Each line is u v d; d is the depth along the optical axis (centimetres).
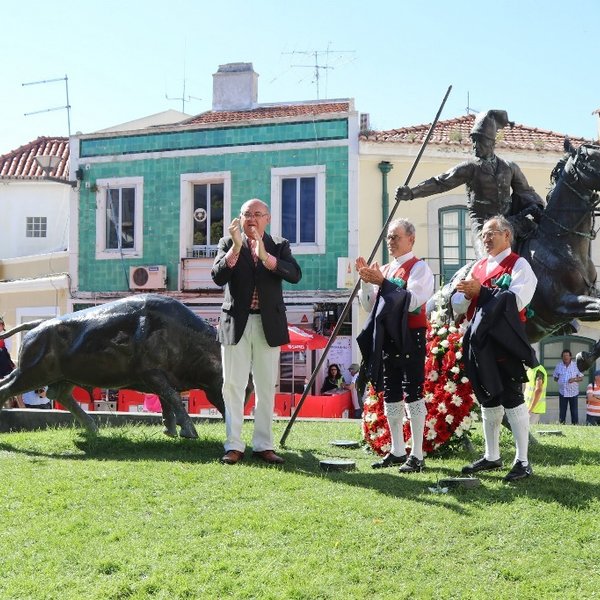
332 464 682
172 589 446
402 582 456
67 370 823
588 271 807
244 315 700
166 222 2392
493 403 652
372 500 575
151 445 789
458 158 2236
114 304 825
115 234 2453
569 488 608
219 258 711
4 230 2933
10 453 784
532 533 519
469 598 439
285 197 2298
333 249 2239
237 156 2325
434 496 586
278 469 675
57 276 2519
